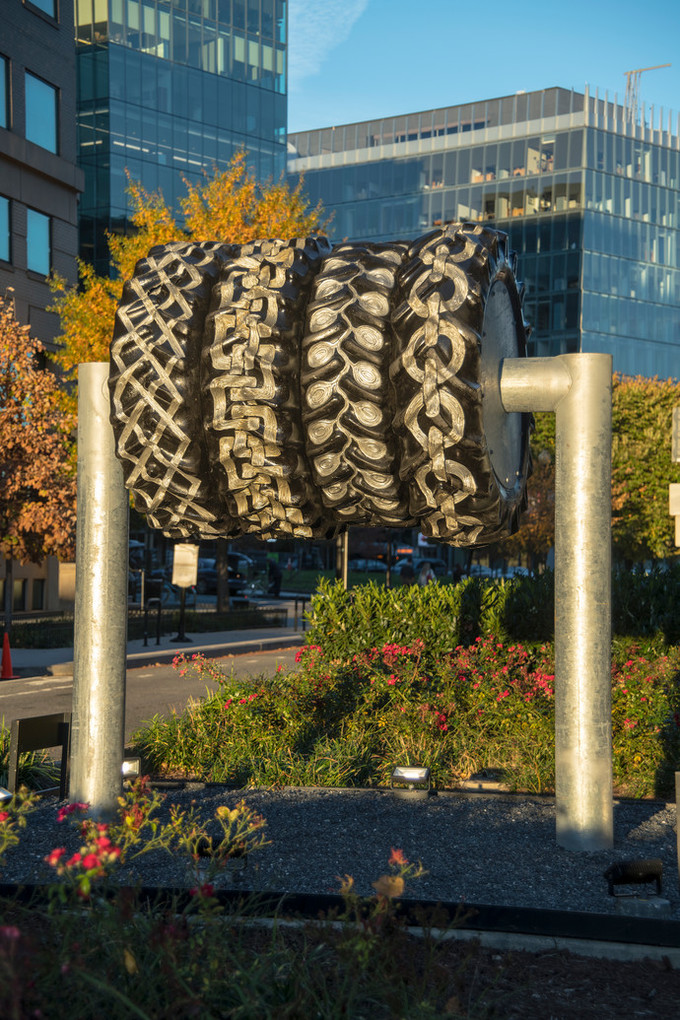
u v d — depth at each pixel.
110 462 5.80
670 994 3.69
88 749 5.75
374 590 10.92
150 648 22.27
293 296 4.90
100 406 5.80
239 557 54.72
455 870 5.00
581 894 4.62
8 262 30.23
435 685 9.49
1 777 7.07
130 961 3.04
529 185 91.06
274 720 9.24
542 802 6.57
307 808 6.32
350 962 3.25
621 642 9.33
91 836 3.73
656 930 4.13
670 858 5.26
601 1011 3.51
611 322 90.31
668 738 7.81
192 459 5.12
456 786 7.66
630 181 91.25
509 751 8.20
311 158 100.69
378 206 98.00
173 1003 2.96
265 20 73.88
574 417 5.41
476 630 10.52
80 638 5.81
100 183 66.50
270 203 26.44
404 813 6.21
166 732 8.81
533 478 45.72
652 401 49.69
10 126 30.19
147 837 5.41
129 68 67.19
